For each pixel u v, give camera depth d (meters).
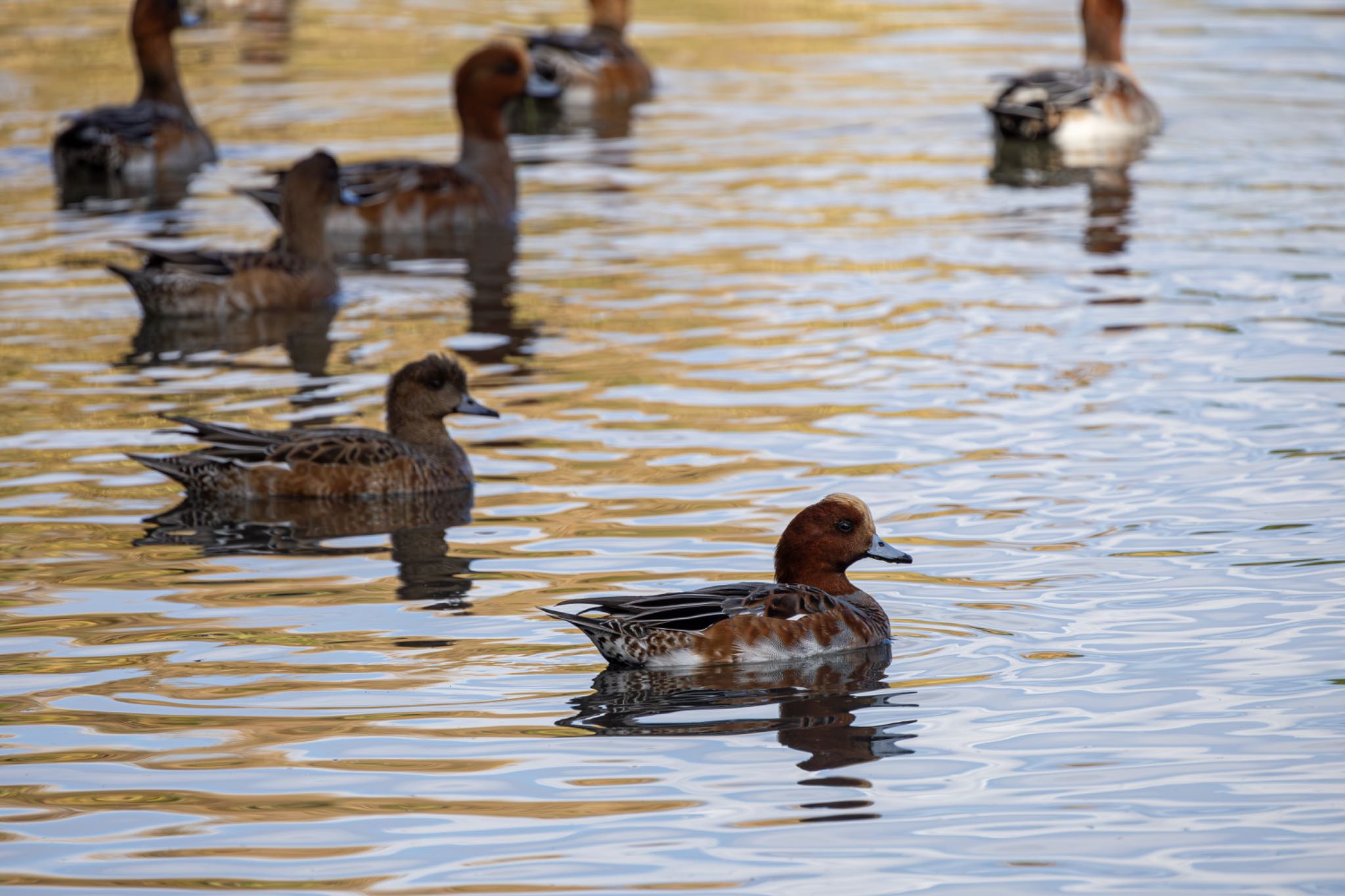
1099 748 10.54
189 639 12.34
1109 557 13.70
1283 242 24.30
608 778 10.21
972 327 20.72
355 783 10.16
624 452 16.64
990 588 13.16
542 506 15.23
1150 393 18.00
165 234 26.09
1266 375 18.48
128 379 19.41
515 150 32.16
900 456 16.30
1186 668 11.68
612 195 28.50
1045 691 11.37
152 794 10.05
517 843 9.48
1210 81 35.94
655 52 40.69
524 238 26.16
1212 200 26.97
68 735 10.80
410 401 16.23
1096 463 15.93
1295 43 39.50
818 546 12.66
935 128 32.72
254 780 10.21
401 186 26.83
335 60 39.47
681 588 13.10
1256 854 9.31
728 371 19.23
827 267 23.67
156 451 16.88
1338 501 14.80
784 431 17.12
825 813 9.77
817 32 42.56
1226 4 44.56
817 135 32.41
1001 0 46.44
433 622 12.65
